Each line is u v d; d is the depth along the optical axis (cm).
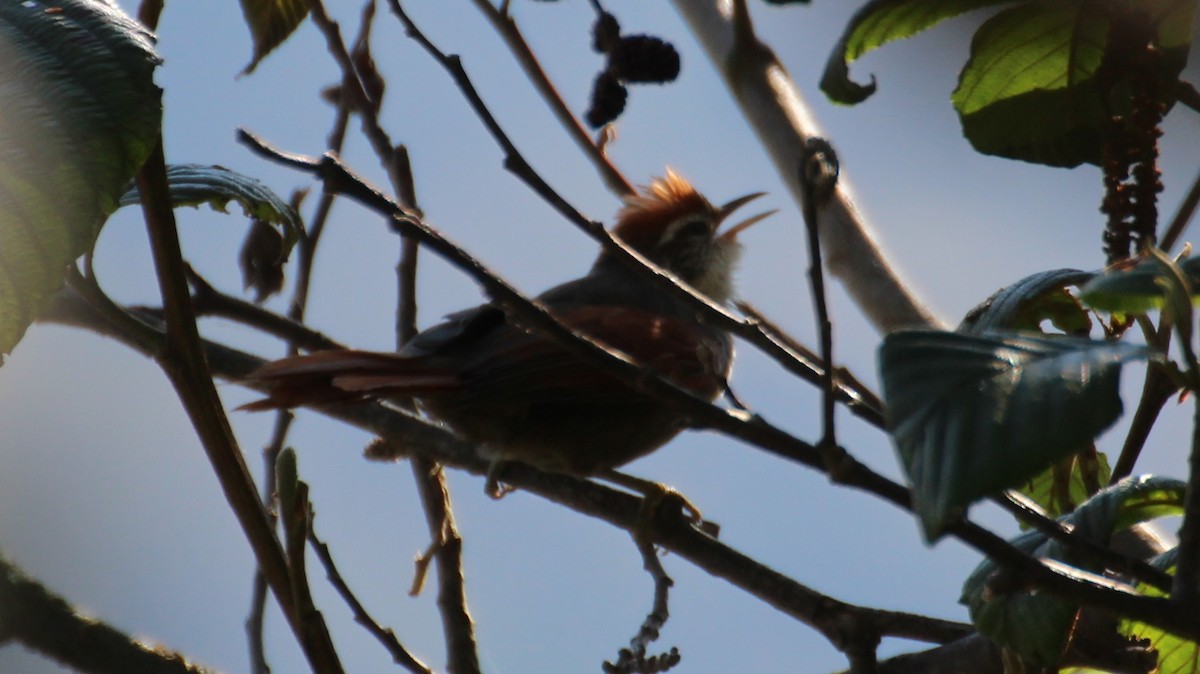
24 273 502
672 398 469
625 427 1016
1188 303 431
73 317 823
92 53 527
